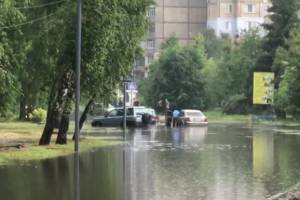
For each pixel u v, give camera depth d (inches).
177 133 4205.2
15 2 2738.7
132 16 3009.4
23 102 5354.3
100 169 1939.0
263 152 2598.4
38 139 3230.8
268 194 1438.2
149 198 1375.5
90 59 2765.7
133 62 3144.7
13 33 2696.9
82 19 2721.5
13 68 2716.5
